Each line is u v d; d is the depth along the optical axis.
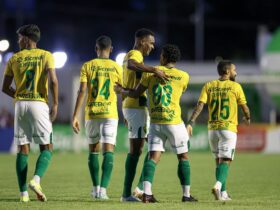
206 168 51.91
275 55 87.12
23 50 28.02
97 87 29.38
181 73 27.55
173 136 27.30
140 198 29.08
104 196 29.64
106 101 29.42
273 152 75.69
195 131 76.12
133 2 168.38
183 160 27.83
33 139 28.05
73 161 58.91
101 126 29.44
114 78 29.48
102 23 166.50
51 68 27.66
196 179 42.53
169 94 27.30
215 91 30.42
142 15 167.75
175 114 27.33
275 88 87.62
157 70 27.05
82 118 74.25
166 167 52.78
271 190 36.03
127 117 28.95
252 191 35.47
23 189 28.12
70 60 160.62
